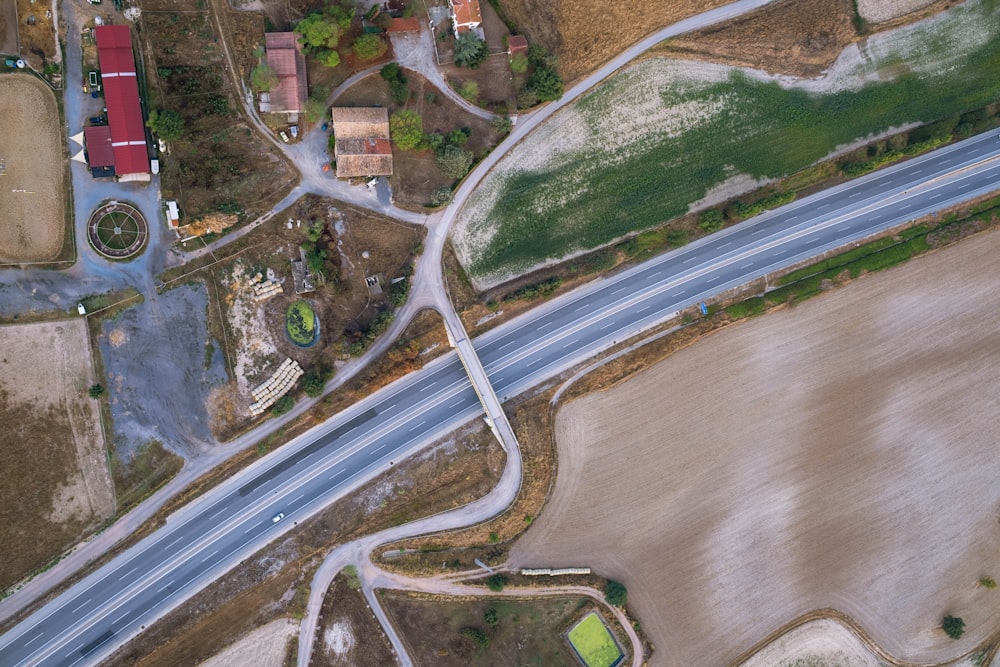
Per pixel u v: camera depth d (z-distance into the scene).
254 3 70.25
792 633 77.88
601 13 78.25
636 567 76.38
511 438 74.81
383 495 73.56
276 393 71.44
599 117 78.75
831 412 79.88
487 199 76.69
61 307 67.50
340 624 72.25
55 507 67.25
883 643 78.69
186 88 68.56
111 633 68.00
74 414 67.69
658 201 79.31
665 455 77.62
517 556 75.31
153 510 69.38
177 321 69.94
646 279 78.94
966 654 79.44
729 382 78.94
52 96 66.69
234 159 70.38
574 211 78.19
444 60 74.81
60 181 67.31
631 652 75.06
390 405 74.44
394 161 74.06
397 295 73.00
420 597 73.81
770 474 78.81
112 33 65.56
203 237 70.00
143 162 67.31
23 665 66.06
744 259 80.00
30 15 65.56
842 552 79.00
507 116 76.12
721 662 76.50
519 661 74.06
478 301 75.75
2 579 65.81
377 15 72.88
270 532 71.69
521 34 76.31
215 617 69.88
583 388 77.06
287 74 69.44
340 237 73.12
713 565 77.38
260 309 71.56
